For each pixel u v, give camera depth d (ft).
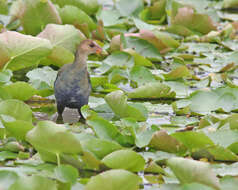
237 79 43.70
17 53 37.45
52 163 25.79
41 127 24.07
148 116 34.71
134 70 42.24
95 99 37.76
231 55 48.55
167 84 41.47
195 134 27.37
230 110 35.22
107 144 26.07
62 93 35.81
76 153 24.88
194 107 35.86
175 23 56.80
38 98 38.09
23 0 48.83
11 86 34.88
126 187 22.09
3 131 28.66
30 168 24.81
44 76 40.16
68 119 35.04
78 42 45.14
